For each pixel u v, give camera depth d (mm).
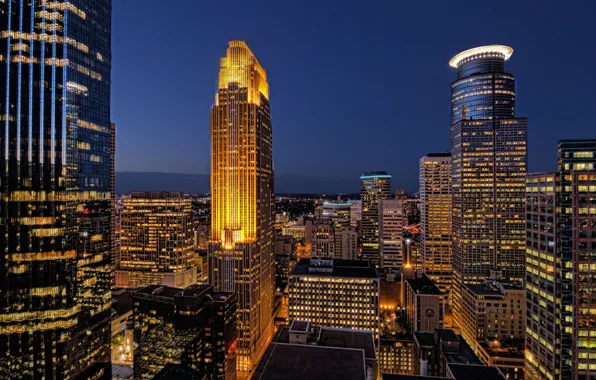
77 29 154000
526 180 179375
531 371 173500
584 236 150125
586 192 150750
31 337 141625
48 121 145500
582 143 152625
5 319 139750
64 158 148250
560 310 152125
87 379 155125
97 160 164750
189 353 197875
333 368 134500
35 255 142000
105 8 170250
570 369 150125
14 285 140000
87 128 159000
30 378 141250
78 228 153250
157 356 194125
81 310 153500
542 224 165125
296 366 135875
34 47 144625
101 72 167625
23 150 141750
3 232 139250
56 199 145750
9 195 139875
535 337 169875
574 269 150125
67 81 149500
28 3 144500
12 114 141125
